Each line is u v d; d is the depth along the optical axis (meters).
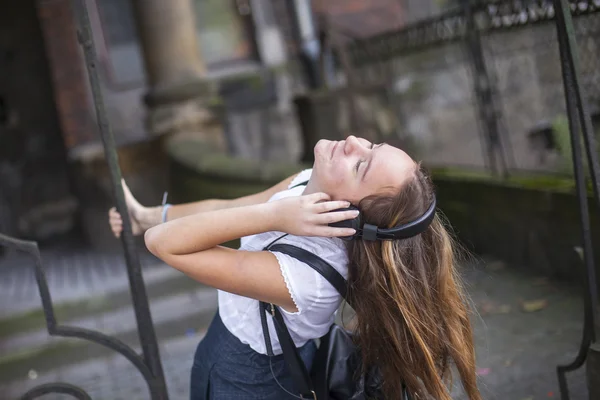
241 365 1.75
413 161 1.62
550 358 2.98
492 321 3.50
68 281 5.96
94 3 9.02
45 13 8.62
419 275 1.60
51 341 4.41
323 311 1.65
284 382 1.74
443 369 1.70
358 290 1.62
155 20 7.38
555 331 3.25
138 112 9.26
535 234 4.04
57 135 8.89
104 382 3.85
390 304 1.60
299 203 1.54
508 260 4.34
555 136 4.46
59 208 8.80
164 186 7.45
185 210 2.07
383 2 10.11
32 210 8.72
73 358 4.32
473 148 8.76
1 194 8.55
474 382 1.68
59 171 8.88
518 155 5.31
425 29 5.75
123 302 5.09
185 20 7.49
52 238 8.57
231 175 5.55
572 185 3.84
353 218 1.55
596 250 3.47
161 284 5.08
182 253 1.57
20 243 1.71
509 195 4.20
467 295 1.88
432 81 8.80
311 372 1.77
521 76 5.08
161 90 7.47
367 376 1.73
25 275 6.66
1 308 5.14
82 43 1.75
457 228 4.77
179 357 3.98
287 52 9.83
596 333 1.98
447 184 4.84
